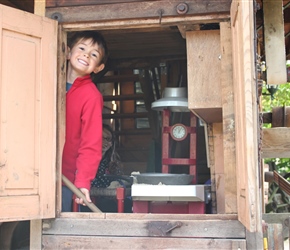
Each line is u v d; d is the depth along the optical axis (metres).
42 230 3.12
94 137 3.30
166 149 4.04
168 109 4.08
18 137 2.93
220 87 3.13
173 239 2.96
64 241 3.09
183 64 5.73
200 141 5.22
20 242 4.56
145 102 5.88
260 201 2.34
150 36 4.90
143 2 3.18
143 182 3.37
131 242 3.00
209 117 3.52
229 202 2.97
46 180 3.04
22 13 3.00
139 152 6.11
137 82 6.44
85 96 3.38
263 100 10.57
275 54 3.59
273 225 3.77
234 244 2.89
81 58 3.47
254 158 2.34
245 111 2.38
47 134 3.06
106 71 5.77
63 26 3.27
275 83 3.60
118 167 4.60
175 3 3.13
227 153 2.98
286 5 4.48
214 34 3.17
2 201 2.82
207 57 3.17
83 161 3.26
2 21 2.90
